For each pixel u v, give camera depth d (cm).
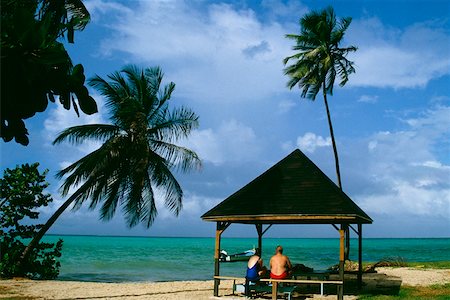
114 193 2503
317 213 1466
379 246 12106
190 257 5553
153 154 2522
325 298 1538
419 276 2330
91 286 1875
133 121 2425
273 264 1482
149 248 8962
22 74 327
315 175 1630
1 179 2239
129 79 2545
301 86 3300
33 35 321
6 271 2211
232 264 4266
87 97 361
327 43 3172
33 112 346
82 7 1602
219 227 1620
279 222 1823
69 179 2330
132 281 2627
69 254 5953
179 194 2497
